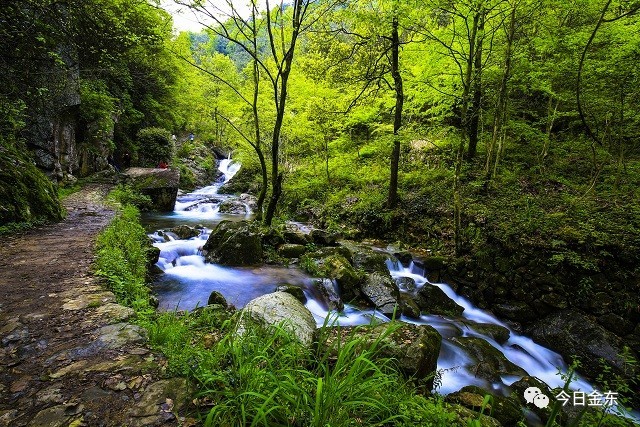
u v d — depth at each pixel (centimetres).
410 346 407
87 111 1664
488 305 788
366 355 232
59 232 810
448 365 549
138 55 1895
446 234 998
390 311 692
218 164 3534
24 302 407
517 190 990
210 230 1277
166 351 294
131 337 327
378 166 1593
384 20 918
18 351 297
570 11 873
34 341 315
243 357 254
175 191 1778
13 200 827
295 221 1673
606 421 338
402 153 1545
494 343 660
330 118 1539
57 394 238
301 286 752
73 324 352
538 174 1070
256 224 1034
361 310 706
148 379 259
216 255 894
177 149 3083
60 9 965
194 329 379
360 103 1344
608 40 806
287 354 255
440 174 1231
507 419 395
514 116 1251
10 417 213
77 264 566
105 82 1777
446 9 831
